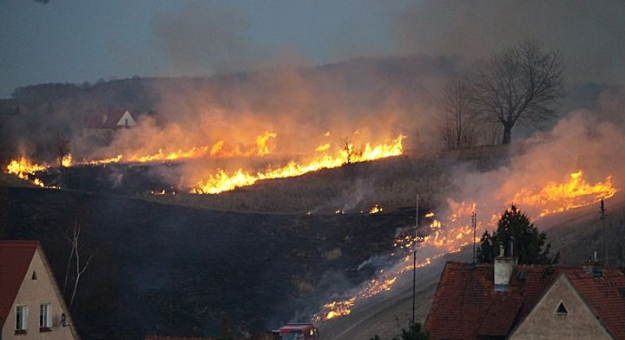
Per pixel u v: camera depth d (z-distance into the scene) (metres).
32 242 83.88
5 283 81.19
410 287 113.50
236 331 109.25
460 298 69.06
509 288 68.38
